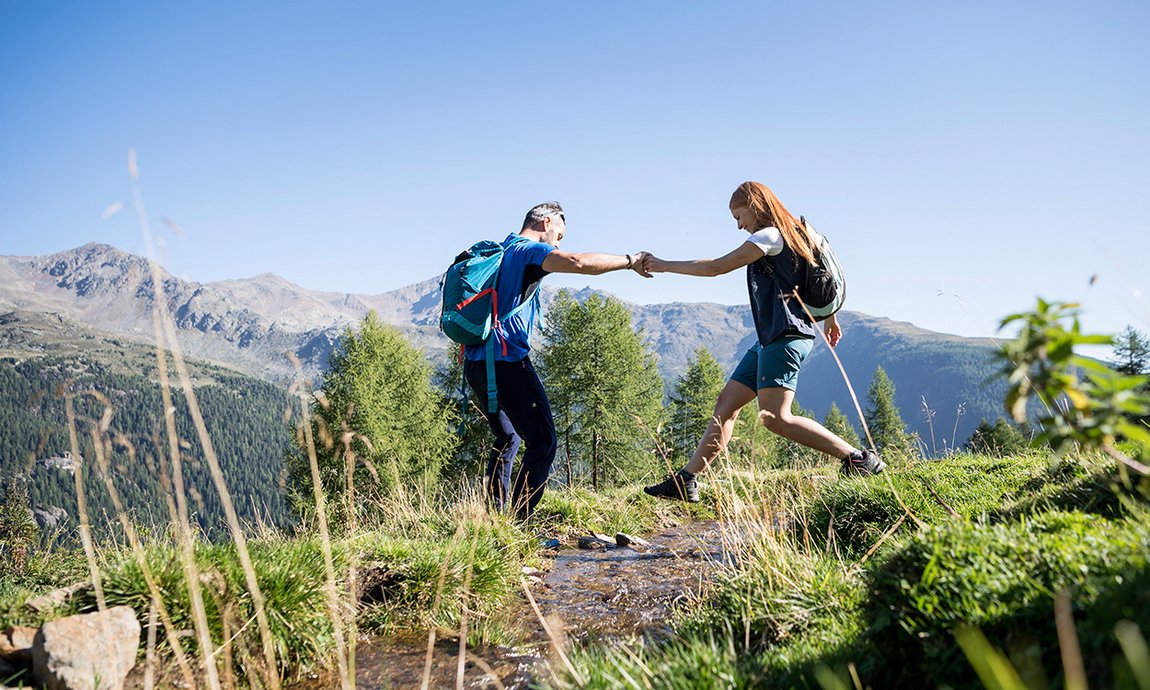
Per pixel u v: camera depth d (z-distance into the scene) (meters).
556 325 35.53
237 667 3.13
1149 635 1.48
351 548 4.30
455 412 33.75
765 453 4.83
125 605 3.16
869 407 60.84
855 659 2.25
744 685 2.29
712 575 4.42
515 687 3.04
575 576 5.10
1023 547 2.11
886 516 4.55
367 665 3.40
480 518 4.57
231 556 3.54
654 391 37.03
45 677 2.64
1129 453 1.57
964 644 1.81
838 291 4.99
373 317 36.00
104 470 2.54
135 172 2.14
